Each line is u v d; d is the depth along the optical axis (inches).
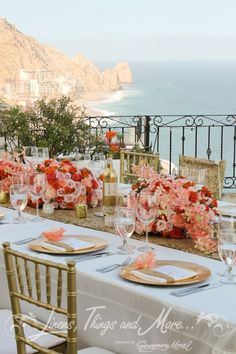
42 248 116.5
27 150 182.7
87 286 101.3
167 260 107.7
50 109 277.4
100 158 165.0
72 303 86.4
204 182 151.3
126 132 307.6
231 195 308.5
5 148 266.1
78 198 152.6
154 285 95.3
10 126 275.1
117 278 99.2
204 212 119.3
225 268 104.5
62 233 120.8
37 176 143.7
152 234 126.9
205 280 97.9
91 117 296.8
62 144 276.2
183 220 122.2
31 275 111.6
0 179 167.2
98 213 146.7
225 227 101.1
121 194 153.2
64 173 152.3
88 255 112.8
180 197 122.0
